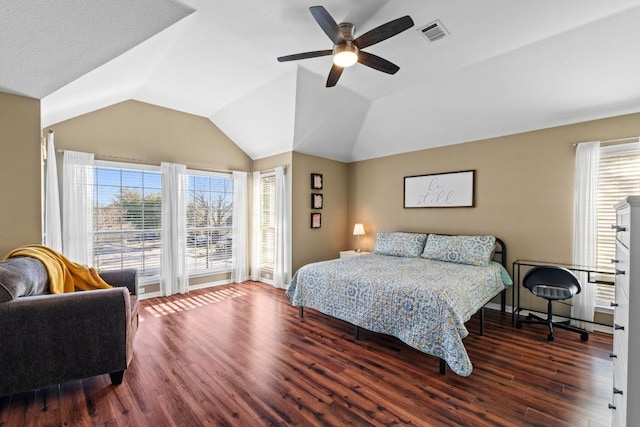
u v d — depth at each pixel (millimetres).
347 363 2410
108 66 2506
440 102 3705
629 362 968
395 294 2516
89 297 1946
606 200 3076
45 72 2232
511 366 2354
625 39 2412
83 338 1923
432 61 3010
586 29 2436
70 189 3461
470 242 3678
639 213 942
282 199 4758
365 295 2730
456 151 4219
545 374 2234
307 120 4141
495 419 1741
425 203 4523
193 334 2965
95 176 3727
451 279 2750
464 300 2520
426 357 2518
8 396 1923
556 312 3359
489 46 2732
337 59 2293
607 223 3064
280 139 4582
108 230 3842
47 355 1830
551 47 2664
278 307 3826
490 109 3525
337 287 2986
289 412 1801
